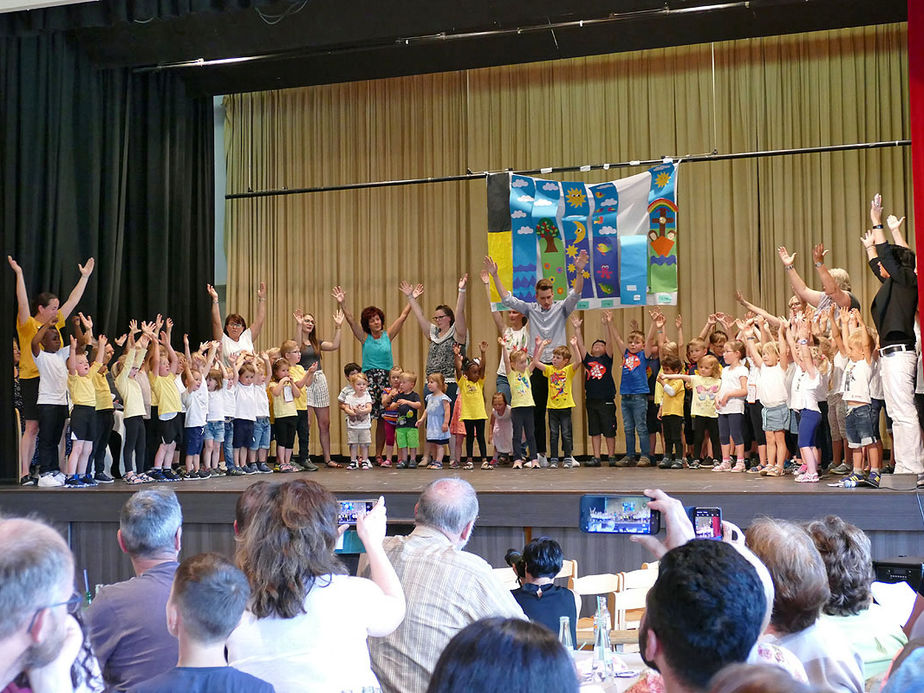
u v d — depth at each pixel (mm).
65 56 8617
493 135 10484
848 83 9617
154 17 7277
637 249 8695
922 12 5863
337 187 10312
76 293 7824
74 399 7043
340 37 8508
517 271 8938
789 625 1953
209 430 7859
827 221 9617
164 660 2205
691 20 9062
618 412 10016
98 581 6566
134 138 9648
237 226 11133
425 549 2402
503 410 8555
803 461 6645
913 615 2260
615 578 4059
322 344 9227
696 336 9906
